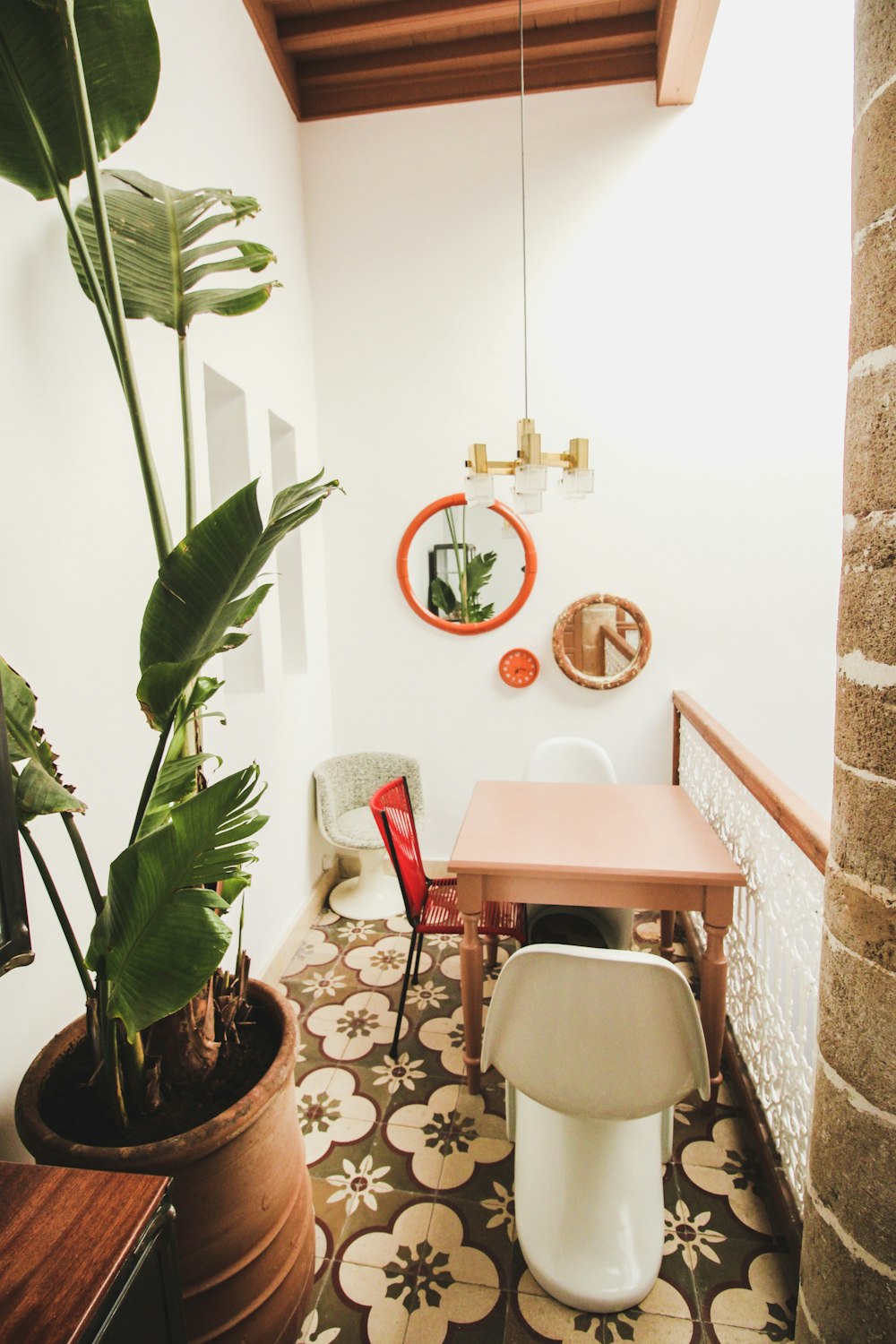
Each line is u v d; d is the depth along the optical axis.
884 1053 0.68
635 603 2.98
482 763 3.22
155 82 1.17
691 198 2.77
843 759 0.73
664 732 3.05
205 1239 1.07
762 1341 1.29
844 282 2.72
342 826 2.90
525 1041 1.19
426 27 2.62
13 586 1.24
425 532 3.09
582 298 2.88
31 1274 0.67
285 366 2.71
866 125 0.65
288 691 2.70
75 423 1.41
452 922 2.15
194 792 1.22
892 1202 0.69
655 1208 1.43
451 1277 1.42
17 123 1.08
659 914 2.94
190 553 1.01
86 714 1.44
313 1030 2.22
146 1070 1.16
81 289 1.42
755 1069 1.83
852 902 0.71
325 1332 1.32
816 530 2.86
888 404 0.64
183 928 0.95
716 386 2.85
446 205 2.91
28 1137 1.02
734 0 2.65
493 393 2.98
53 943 1.31
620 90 2.75
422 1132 1.80
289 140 2.79
